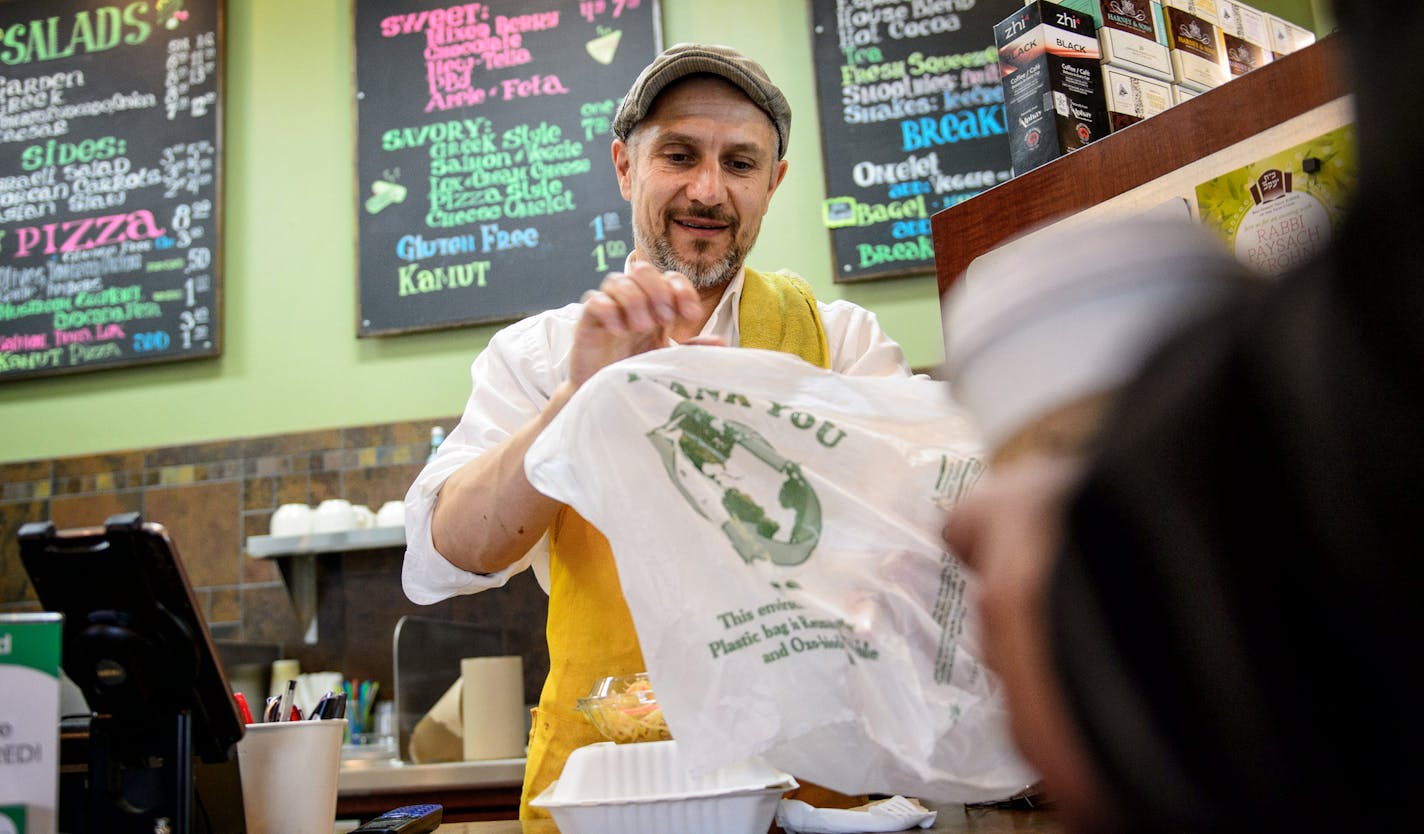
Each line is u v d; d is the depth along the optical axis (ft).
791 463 2.84
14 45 10.74
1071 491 1.13
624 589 2.73
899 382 2.99
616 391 2.89
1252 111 3.38
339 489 9.74
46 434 10.18
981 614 1.24
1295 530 0.99
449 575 4.15
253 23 10.69
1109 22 4.63
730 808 2.72
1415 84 0.95
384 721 9.04
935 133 9.69
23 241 10.39
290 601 9.59
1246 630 1.00
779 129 4.96
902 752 2.56
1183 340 1.14
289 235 10.27
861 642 2.62
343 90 10.47
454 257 9.94
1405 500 0.94
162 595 2.66
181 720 2.73
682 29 10.16
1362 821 0.95
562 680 4.09
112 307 10.19
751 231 4.83
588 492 2.83
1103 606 1.06
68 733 2.73
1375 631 0.94
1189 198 3.58
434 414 9.81
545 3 10.25
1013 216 4.28
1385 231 0.97
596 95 10.06
